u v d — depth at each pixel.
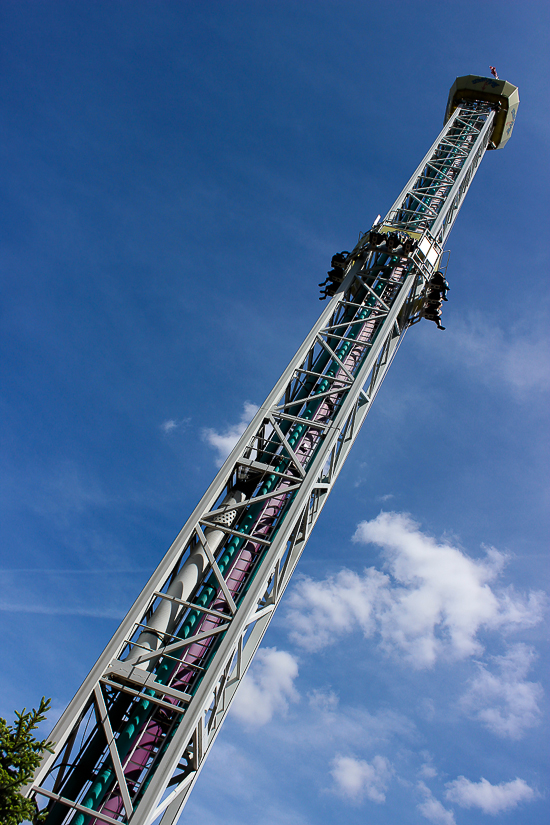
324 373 29.75
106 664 18.70
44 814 16.70
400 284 33.66
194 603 21.92
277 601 22.50
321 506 25.20
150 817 15.98
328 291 35.22
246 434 24.94
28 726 15.68
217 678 18.33
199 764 18.75
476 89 55.22
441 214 37.69
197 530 22.11
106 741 19.09
